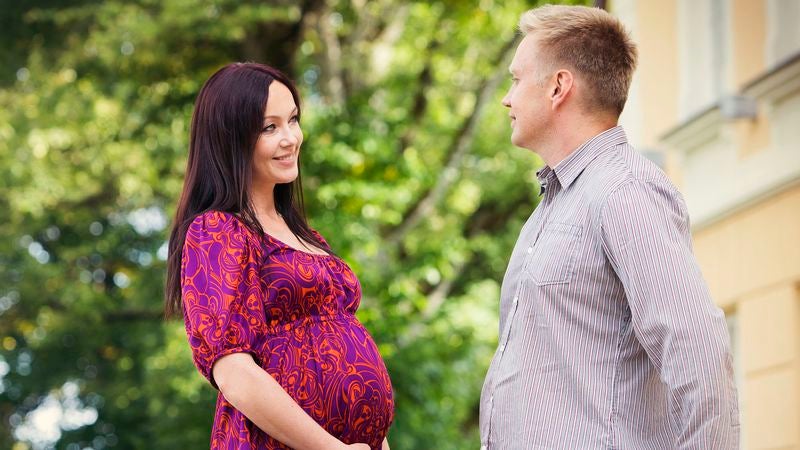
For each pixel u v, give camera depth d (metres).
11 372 25.09
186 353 18.89
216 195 4.53
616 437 4.10
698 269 4.06
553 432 4.16
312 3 20.20
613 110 4.43
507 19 21.28
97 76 21.33
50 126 21.03
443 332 19.50
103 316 23.05
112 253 24.77
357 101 18.38
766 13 9.85
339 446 4.27
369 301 16.75
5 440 25.42
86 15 20.45
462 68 23.08
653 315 4.00
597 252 4.18
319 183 17.30
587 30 4.41
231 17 19.27
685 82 11.11
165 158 21.75
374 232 17.81
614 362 4.15
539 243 4.33
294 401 4.29
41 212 21.39
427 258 20.00
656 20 11.77
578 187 4.34
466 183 23.16
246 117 4.55
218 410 4.48
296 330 4.46
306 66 21.05
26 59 21.78
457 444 17.73
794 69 8.84
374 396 4.54
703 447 3.89
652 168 4.26
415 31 21.75
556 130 4.43
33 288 21.56
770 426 9.45
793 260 9.15
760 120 9.69
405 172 18.09
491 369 4.40
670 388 3.96
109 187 23.06
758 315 9.73
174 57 20.70
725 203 10.21
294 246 4.66
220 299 4.29
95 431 25.64
